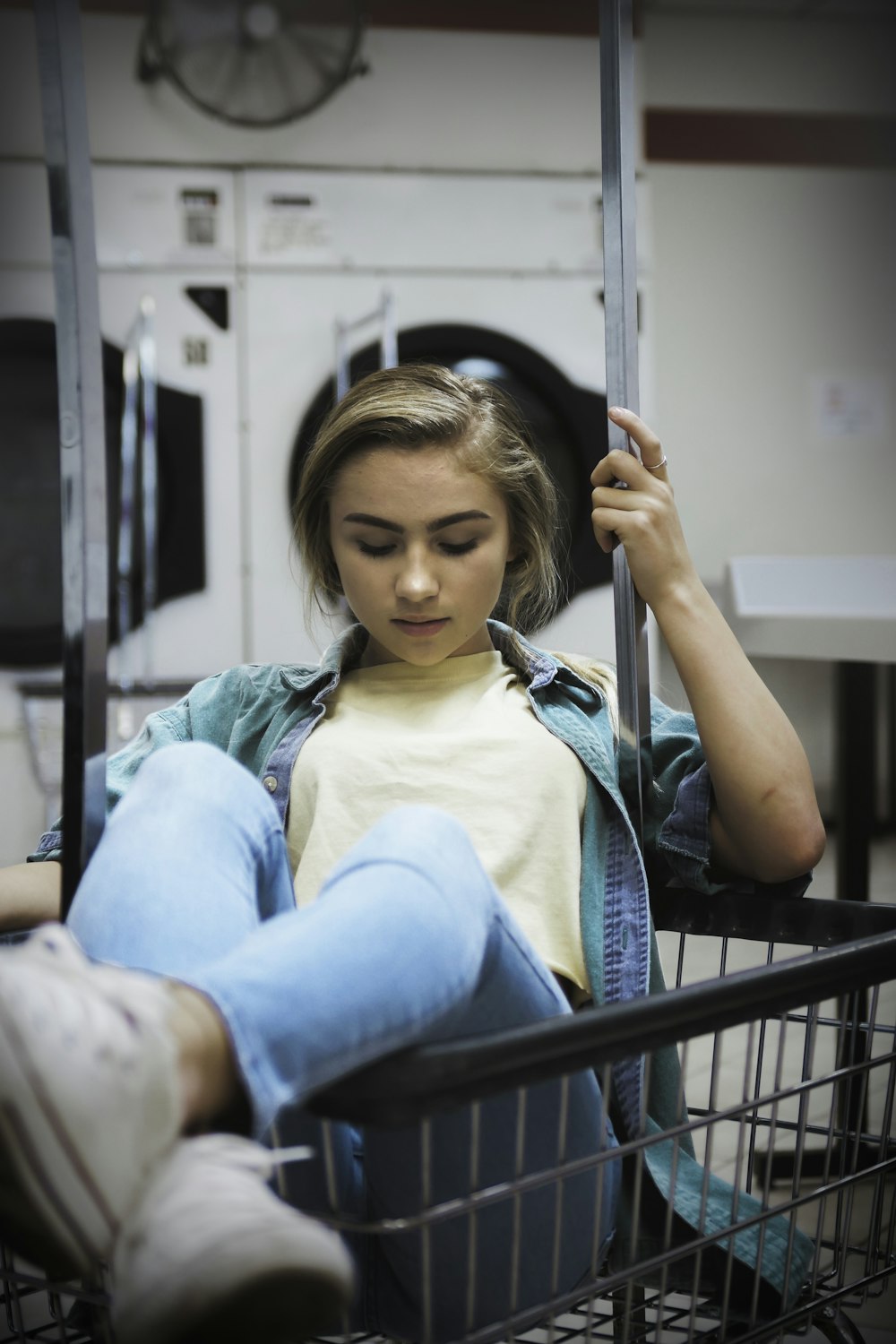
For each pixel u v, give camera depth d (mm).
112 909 833
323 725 1169
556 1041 734
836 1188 954
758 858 1123
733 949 2990
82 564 1017
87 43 3578
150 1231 609
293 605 3658
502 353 3713
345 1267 624
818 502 4305
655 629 3799
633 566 1129
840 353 4285
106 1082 616
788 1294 937
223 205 3625
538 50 3756
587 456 3729
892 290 4281
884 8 4188
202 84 3586
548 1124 898
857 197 4254
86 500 1018
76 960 672
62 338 1015
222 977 694
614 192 1136
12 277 3566
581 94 3764
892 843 4242
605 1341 1165
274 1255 586
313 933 727
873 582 2432
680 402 4230
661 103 4156
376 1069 694
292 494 3654
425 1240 724
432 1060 694
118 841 876
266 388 3648
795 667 4457
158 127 3611
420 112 3719
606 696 1227
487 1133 881
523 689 1203
